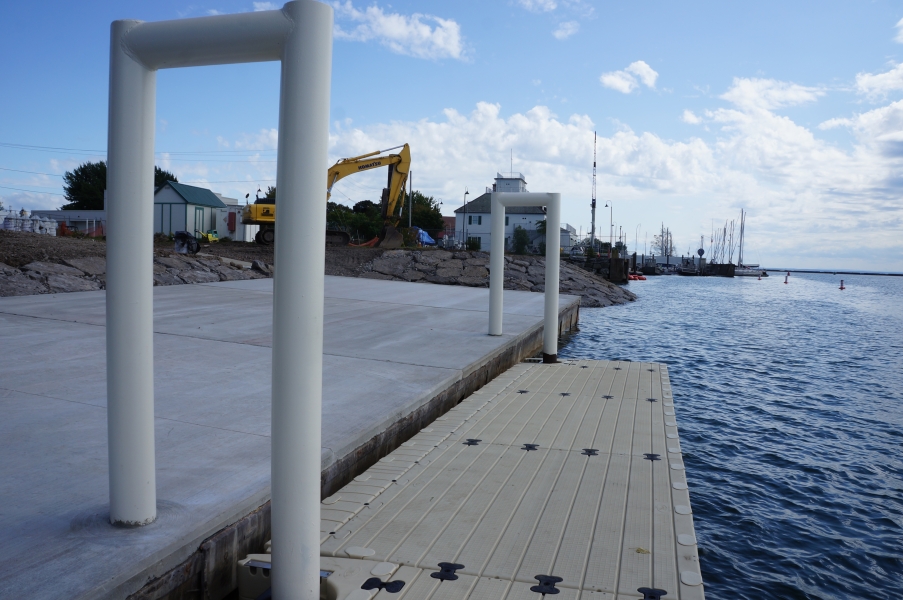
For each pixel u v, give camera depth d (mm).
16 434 4316
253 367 6719
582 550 3443
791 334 20922
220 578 3047
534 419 6473
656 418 6586
